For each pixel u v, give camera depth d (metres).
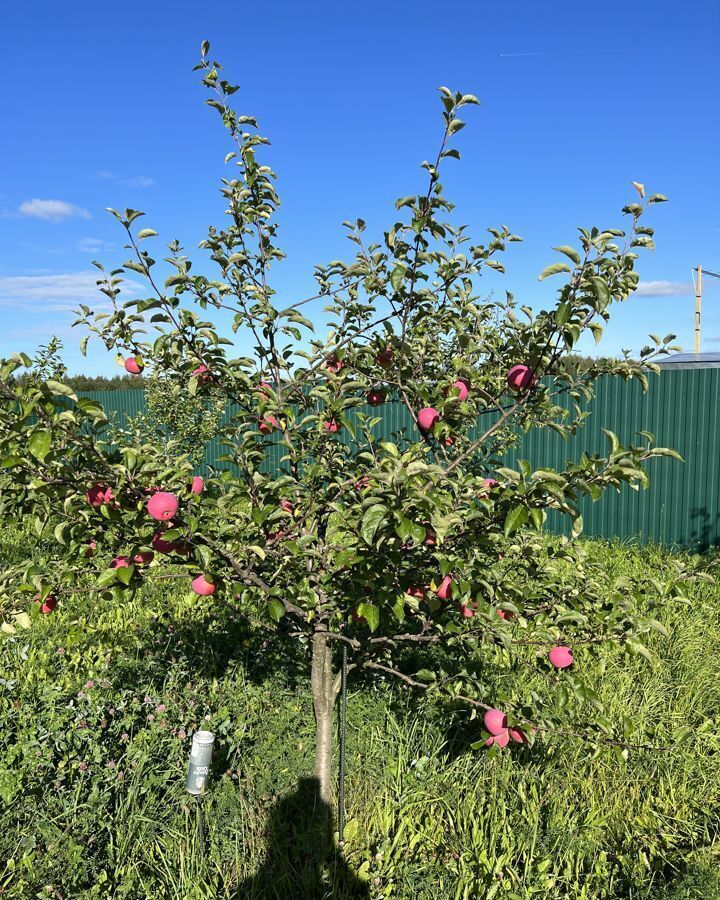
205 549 2.26
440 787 3.30
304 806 3.21
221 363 2.92
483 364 3.16
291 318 2.82
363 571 2.28
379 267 2.91
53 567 2.65
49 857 2.69
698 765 3.57
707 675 4.52
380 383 3.04
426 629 2.93
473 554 2.39
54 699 3.52
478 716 3.86
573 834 3.04
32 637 4.73
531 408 2.75
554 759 3.54
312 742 3.68
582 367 3.02
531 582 2.92
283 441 2.92
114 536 2.47
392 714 3.82
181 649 4.62
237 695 4.06
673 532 8.45
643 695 4.18
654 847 3.01
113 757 3.30
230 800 3.16
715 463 8.19
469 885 2.69
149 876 2.76
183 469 2.50
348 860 2.84
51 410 1.95
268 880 2.74
